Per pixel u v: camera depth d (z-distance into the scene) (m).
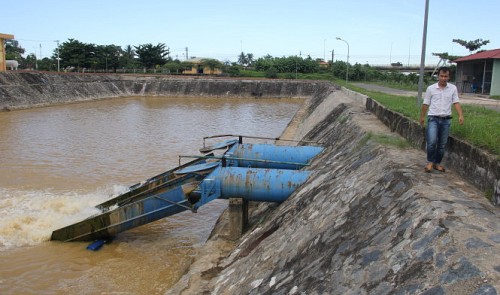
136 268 12.04
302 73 95.19
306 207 10.27
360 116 19.59
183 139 32.34
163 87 78.56
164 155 26.39
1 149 27.16
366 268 5.71
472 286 4.27
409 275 4.98
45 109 50.97
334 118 25.00
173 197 12.60
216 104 62.88
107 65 94.69
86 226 13.44
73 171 22.19
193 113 50.44
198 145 29.91
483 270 4.40
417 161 8.98
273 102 67.50
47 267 12.05
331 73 93.12
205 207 17.36
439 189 6.91
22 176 21.08
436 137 7.89
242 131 37.03
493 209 6.09
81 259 12.59
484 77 31.58
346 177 10.17
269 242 9.66
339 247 6.83
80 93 64.00
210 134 35.06
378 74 86.06
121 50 102.31
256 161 14.28
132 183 20.19
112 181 20.50
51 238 13.88
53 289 10.90
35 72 59.25
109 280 11.34
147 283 11.15
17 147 27.92
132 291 10.75
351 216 7.71
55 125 38.03
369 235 6.52
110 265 12.23
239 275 9.04
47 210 16.34
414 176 7.69
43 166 23.11
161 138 32.56
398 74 76.25
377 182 8.30
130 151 27.42
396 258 5.45
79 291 10.79
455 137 8.45
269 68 96.06
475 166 7.27
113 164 23.84
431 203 6.22
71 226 13.58
